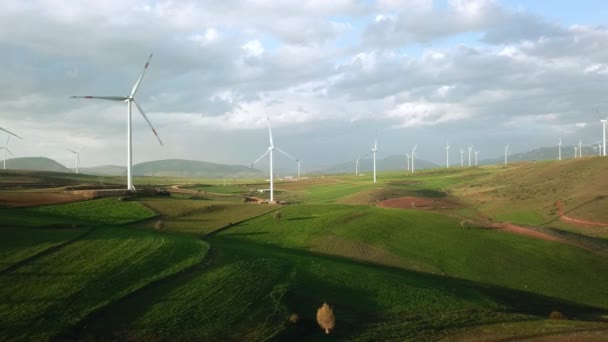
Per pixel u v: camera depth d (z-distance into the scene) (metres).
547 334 31.30
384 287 41.69
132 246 46.62
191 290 35.88
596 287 49.53
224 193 156.00
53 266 38.84
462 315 36.03
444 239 63.56
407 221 73.06
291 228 67.50
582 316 40.03
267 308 33.59
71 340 26.98
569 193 109.12
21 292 32.91
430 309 37.31
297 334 30.28
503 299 43.41
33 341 26.34
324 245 59.62
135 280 37.00
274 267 43.75
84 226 56.41
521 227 72.19
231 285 37.41
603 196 100.88
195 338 28.58
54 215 62.94
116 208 72.06
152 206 76.75
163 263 41.97
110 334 28.12
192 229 64.06
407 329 32.22
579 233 79.25
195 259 44.06
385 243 61.19
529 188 126.00
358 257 55.41
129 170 88.19
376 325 32.84
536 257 57.62
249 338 29.00
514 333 31.62
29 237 47.25
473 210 111.44
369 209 82.81
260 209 82.00
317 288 39.41
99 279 36.31
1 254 40.88
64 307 30.91
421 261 54.81
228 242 57.31
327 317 30.56
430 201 124.00
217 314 31.97
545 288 48.44
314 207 84.50
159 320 30.39
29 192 81.12
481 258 56.50
